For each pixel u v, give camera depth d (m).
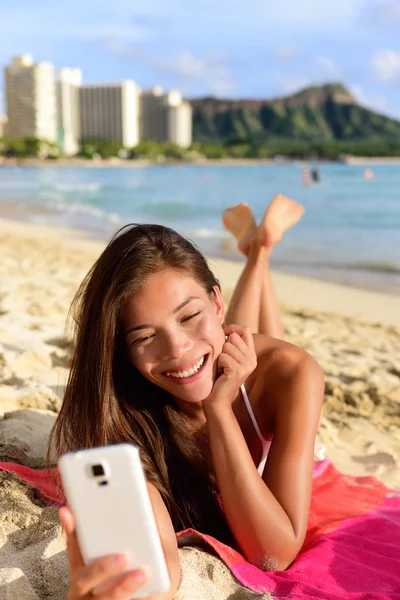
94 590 0.59
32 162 59.22
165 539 0.79
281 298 3.61
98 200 11.80
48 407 1.48
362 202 10.59
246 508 0.89
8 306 2.58
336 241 5.88
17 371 1.68
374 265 4.67
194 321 0.88
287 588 0.87
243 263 4.79
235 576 0.88
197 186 17.47
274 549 0.90
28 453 1.23
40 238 6.42
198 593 0.83
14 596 0.78
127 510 0.59
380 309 3.38
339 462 1.46
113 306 0.86
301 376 1.00
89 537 0.59
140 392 0.99
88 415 0.93
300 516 0.91
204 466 1.04
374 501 1.21
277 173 31.08
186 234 6.43
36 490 1.07
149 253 0.85
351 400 1.82
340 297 3.66
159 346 0.87
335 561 0.96
